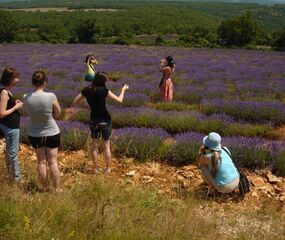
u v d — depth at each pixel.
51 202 5.57
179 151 9.22
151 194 6.61
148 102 16.34
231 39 80.75
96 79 7.57
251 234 5.87
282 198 7.65
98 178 6.83
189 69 28.25
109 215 5.41
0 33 77.75
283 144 9.90
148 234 5.07
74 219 5.22
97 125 7.76
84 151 9.78
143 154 9.52
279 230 6.11
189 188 7.92
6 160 7.05
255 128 12.12
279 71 27.91
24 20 112.06
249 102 14.66
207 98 17.00
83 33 77.81
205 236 5.49
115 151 9.78
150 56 40.25
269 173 8.71
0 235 4.64
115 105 15.27
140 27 103.31
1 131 6.87
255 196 7.70
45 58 37.19
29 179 6.90
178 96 17.69
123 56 39.97
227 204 7.28
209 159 7.27
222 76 24.53
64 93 16.12
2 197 5.54
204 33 89.50
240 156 9.05
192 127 12.20
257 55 47.56
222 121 12.34
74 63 31.73
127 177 8.39
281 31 81.75
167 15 138.88
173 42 75.88
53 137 6.52
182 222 5.61
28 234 4.64
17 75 6.73
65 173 8.12
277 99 18.02
